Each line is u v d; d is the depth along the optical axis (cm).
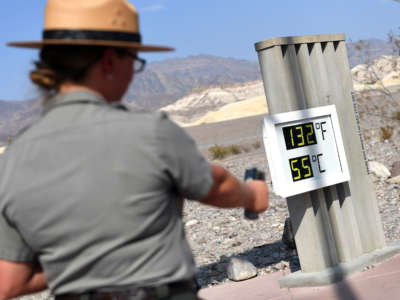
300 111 464
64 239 143
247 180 176
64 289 148
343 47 525
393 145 1198
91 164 141
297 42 477
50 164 144
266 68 471
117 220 141
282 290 469
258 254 624
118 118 145
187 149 146
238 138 3019
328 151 483
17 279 158
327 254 481
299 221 474
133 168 140
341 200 512
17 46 150
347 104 527
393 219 693
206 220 905
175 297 147
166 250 147
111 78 154
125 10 152
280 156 447
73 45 148
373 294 417
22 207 146
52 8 148
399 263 492
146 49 157
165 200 147
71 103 149
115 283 143
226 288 507
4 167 151
